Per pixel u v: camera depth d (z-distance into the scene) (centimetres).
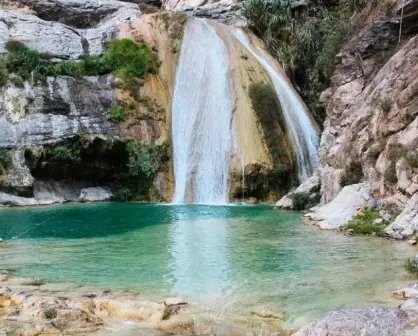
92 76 2822
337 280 927
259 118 2847
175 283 930
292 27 3531
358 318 617
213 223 1738
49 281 949
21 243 1346
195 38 3297
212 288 895
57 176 2542
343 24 2811
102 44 3109
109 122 2695
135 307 789
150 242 1355
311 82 3338
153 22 3331
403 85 1583
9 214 1989
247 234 1478
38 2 3481
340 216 1602
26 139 2416
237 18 3909
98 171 2652
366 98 1945
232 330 714
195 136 2900
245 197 2673
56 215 1966
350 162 1814
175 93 3077
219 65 3131
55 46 2895
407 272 972
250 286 903
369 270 997
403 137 1496
